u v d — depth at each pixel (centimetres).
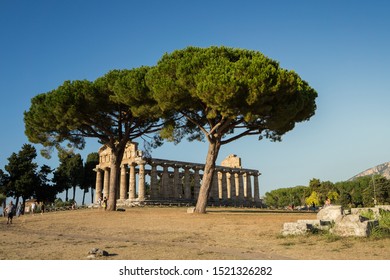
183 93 3247
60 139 4294
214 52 3412
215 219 2948
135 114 3709
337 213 2019
